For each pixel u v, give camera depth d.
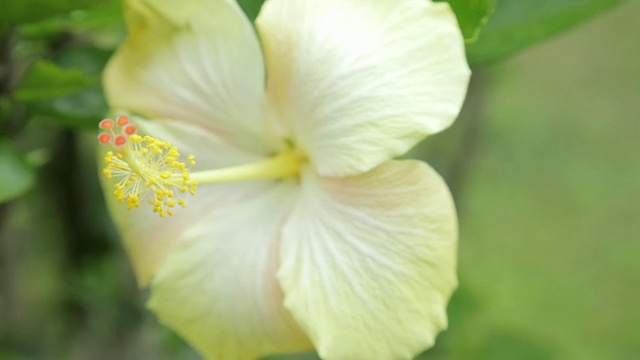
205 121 0.57
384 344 0.53
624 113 1.58
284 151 0.56
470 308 0.94
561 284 1.33
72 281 0.82
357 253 0.54
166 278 0.56
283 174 0.56
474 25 0.55
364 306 0.53
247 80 0.56
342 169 0.53
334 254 0.54
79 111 0.60
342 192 0.54
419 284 0.53
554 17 0.58
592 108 1.58
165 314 0.57
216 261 0.56
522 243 1.38
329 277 0.54
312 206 0.55
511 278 1.30
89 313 0.85
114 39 0.67
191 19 0.56
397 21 0.53
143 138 0.55
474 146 0.87
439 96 0.52
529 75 1.56
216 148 0.57
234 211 0.56
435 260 0.53
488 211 1.42
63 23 0.61
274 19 0.54
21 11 0.57
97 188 0.81
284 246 0.55
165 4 0.55
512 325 1.15
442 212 0.53
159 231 0.57
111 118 0.57
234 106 0.56
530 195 1.46
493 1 0.54
